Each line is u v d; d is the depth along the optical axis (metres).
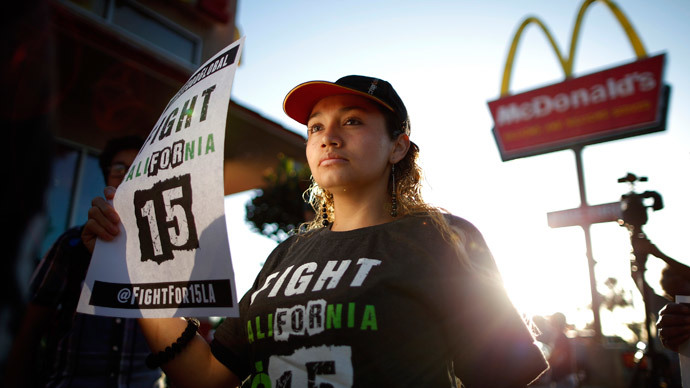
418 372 0.83
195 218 0.91
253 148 6.77
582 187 7.43
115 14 5.68
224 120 0.92
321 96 1.15
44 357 1.42
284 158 7.27
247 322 1.05
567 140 7.91
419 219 1.03
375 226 1.04
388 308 0.87
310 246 1.11
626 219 1.97
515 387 0.88
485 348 0.89
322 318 0.90
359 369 0.84
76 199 5.50
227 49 1.05
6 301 0.38
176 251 0.93
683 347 1.14
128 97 5.29
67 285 1.42
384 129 1.13
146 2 6.07
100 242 1.08
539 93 8.27
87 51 4.53
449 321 0.90
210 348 1.14
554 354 6.10
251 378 0.98
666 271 1.64
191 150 0.96
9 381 1.30
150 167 1.04
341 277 0.94
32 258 0.42
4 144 0.40
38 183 0.43
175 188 0.96
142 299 0.97
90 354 1.76
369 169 1.08
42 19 0.45
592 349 6.09
